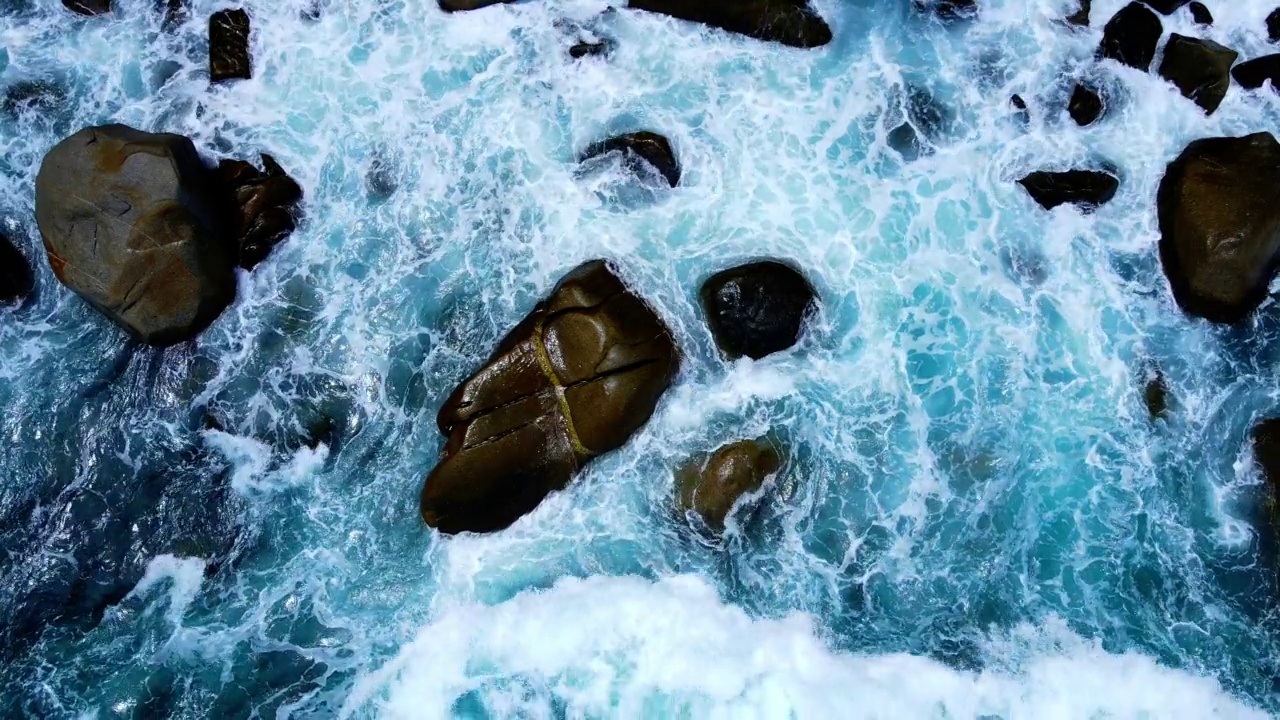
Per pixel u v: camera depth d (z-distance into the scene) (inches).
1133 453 397.1
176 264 395.5
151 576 392.5
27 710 370.0
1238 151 412.8
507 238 428.5
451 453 380.5
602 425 382.0
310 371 415.8
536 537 387.9
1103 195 428.8
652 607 376.5
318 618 382.9
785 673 366.0
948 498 390.3
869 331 410.0
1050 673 365.4
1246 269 396.8
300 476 404.2
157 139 404.2
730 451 386.9
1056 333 412.2
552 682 367.6
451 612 380.5
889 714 358.3
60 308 430.9
